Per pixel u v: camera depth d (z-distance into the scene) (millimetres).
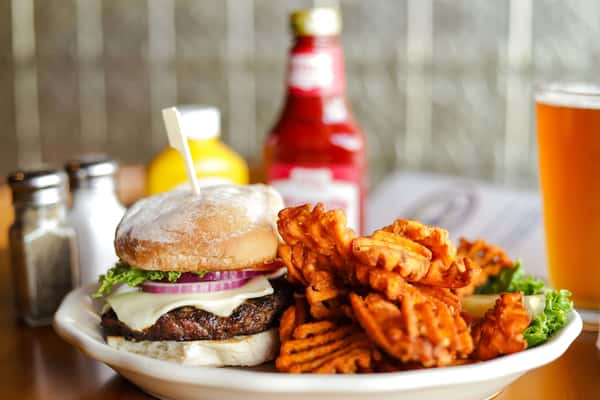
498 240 959
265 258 671
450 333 599
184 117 976
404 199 1107
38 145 2051
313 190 968
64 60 1979
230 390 592
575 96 711
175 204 690
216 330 661
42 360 731
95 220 861
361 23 1766
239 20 1844
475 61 1722
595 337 740
